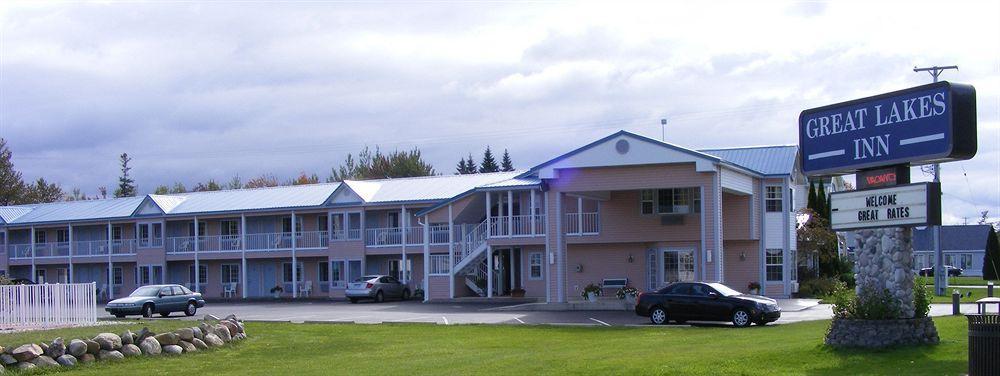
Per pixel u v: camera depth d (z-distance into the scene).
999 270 75.44
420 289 57.56
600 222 48.09
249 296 65.81
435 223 56.38
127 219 68.94
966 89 18.52
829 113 20.78
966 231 102.94
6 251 74.25
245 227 65.06
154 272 68.06
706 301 31.12
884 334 19.52
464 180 60.81
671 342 24.28
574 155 41.84
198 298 44.09
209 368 21.78
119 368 21.72
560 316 36.66
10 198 102.44
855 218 20.47
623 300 41.59
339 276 61.16
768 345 21.42
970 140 18.44
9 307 28.12
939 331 21.92
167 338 23.88
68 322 29.02
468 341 26.70
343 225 60.94
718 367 18.11
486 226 52.16
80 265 73.38
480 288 53.00
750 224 46.75
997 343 14.60
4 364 20.77
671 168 40.53
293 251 62.00
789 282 46.91
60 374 20.92
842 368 17.73
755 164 48.12
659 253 47.97
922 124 18.88
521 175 54.09
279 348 25.28
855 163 20.17
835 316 20.52
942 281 49.06
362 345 25.98
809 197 57.59
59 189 111.62
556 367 19.45
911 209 19.17
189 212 66.19
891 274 20.19
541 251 51.44
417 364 21.33
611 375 17.95
